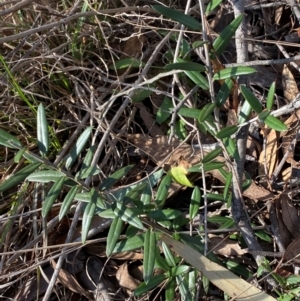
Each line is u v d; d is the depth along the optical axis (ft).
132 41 1.94
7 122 1.72
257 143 1.67
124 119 1.85
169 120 1.78
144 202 1.25
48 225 1.53
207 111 1.16
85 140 1.16
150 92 1.77
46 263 1.61
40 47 1.83
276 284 1.38
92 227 1.58
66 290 1.60
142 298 1.46
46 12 1.74
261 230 1.50
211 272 1.27
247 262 1.51
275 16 1.96
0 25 1.73
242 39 1.39
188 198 1.68
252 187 1.57
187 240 1.29
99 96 1.86
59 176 1.12
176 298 1.45
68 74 1.73
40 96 1.71
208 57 1.16
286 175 1.62
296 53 1.87
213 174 1.58
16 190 1.71
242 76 1.36
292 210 1.54
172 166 1.59
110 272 1.60
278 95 1.85
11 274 1.41
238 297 1.27
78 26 1.81
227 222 1.40
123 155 1.76
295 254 1.39
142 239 1.23
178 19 1.16
